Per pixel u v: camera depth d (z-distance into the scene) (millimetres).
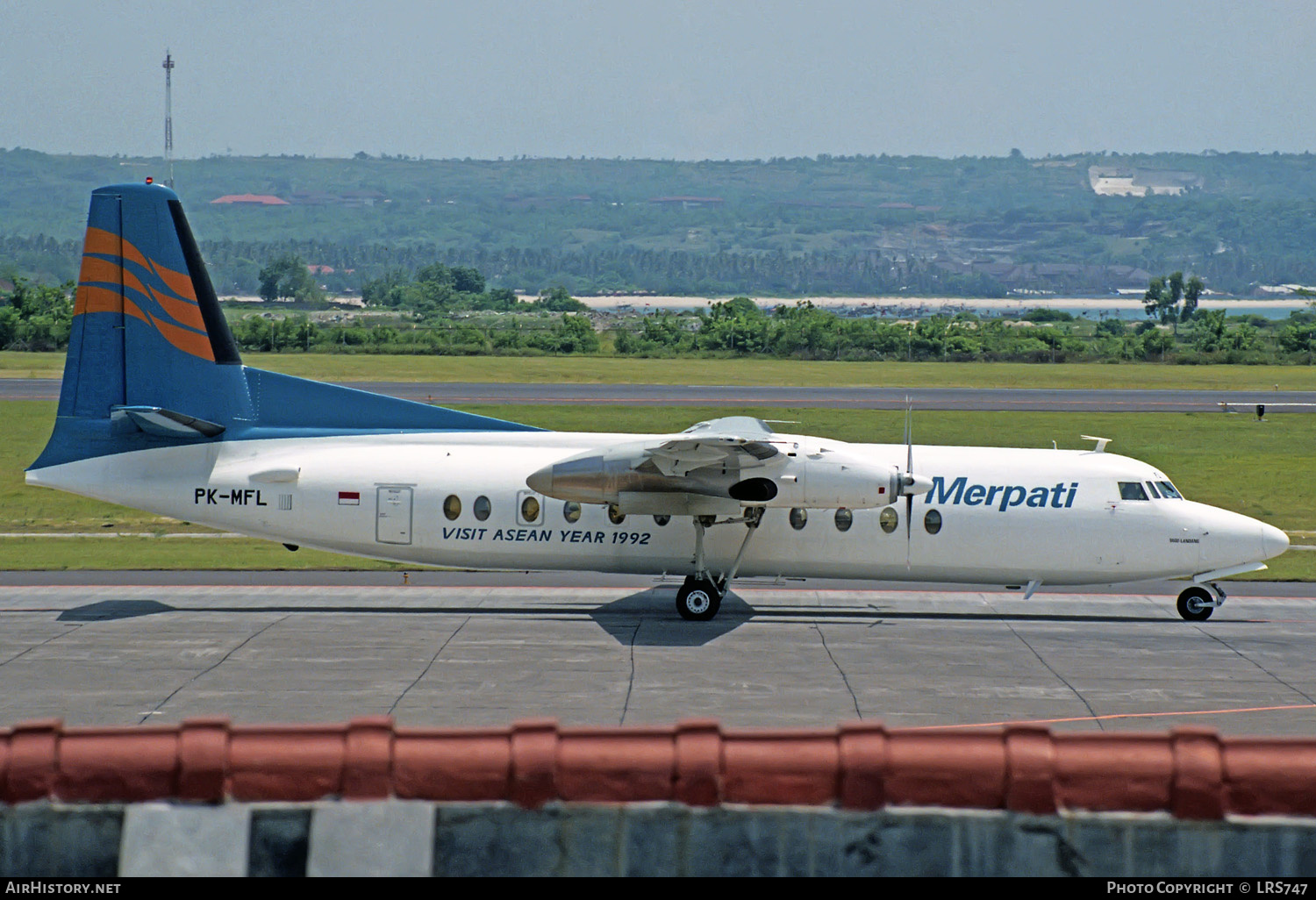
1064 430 198875
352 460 90938
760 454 82938
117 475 90375
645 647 80000
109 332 89562
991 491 90875
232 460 90812
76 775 39844
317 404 92875
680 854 40312
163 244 89250
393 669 73562
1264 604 99500
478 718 63969
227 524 90750
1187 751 39969
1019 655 79188
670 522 89500
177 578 103625
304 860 40125
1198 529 90062
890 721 64562
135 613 88750
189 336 90062
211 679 71062
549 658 76812
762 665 75750
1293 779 39438
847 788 40094
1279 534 90250
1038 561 90875
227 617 87938
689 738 40562
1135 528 90250
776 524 89750
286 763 40281
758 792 40281
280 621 86500
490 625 86375
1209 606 92125
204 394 90625
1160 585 106625
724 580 89688
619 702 67375
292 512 90125
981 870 40031
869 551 90312
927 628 87375
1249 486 158000
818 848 40250
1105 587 105750
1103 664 77125
